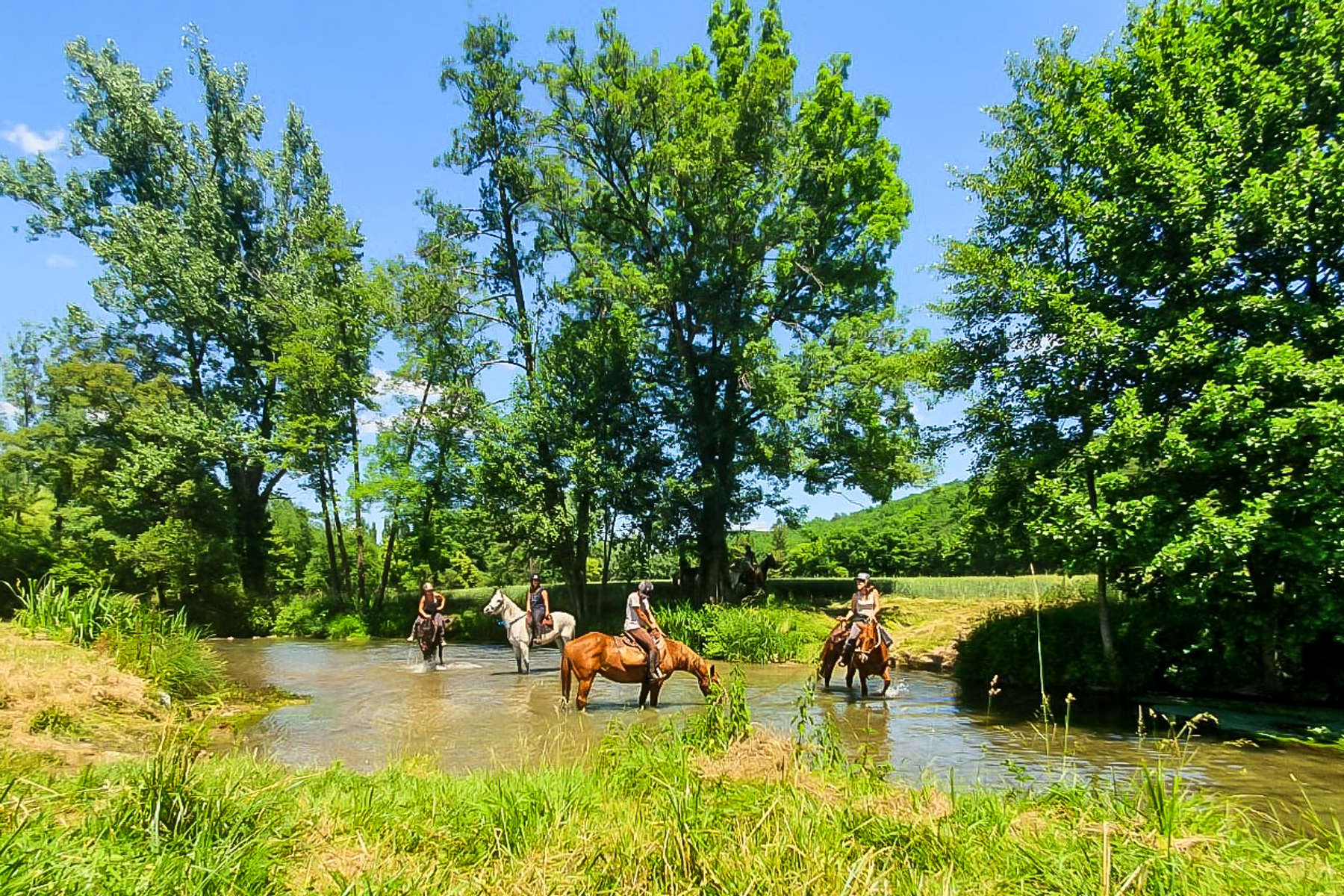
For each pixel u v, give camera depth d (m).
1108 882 4.35
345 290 35.94
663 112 29.53
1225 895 4.54
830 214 31.95
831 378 28.64
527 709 13.61
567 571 32.22
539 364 32.09
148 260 35.88
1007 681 16.09
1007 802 6.55
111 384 35.81
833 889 4.41
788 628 24.03
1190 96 13.90
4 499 35.75
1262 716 12.33
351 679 18.42
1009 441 15.89
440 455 34.69
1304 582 11.45
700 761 7.26
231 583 35.41
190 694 13.24
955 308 16.47
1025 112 16.34
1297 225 11.81
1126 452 12.61
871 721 12.41
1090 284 14.87
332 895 4.33
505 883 4.63
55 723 9.52
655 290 29.12
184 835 4.85
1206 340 12.45
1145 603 15.45
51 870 4.00
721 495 30.75
